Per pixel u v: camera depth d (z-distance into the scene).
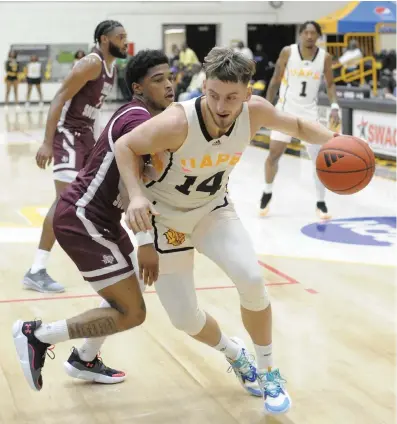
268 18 24.03
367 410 3.38
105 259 3.18
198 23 23.73
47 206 8.27
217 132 2.88
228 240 3.14
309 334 4.40
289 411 3.37
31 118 19.17
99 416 3.34
